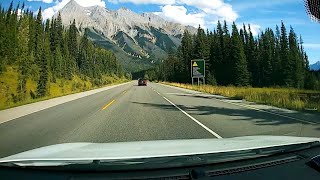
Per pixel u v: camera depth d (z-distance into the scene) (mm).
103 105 22938
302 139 4590
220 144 4234
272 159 3420
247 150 3600
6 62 105812
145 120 14234
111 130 11406
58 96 36781
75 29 165375
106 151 3674
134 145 4227
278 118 15195
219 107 21062
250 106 22031
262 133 10727
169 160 3066
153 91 46844
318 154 3732
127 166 2865
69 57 150750
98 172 2848
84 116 16094
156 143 4449
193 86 62938
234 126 12391
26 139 9773
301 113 17641
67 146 4145
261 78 97438
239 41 88062
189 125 12617
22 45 115125
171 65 148500
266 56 95938
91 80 161250
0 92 82500
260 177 2881
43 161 3062
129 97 32156
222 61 98250
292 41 94625
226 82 95062
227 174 2918
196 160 3082
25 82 96500
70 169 2857
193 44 113062
